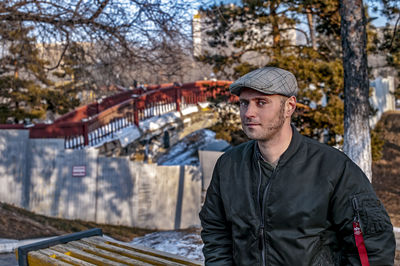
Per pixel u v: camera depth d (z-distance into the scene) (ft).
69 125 43.24
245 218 5.01
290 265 4.67
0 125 36.42
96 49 40.93
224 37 43.78
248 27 43.52
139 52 39.65
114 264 8.80
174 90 61.46
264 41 44.24
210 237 5.63
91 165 38.11
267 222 4.80
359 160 22.76
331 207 4.69
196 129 64.59
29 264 10.34
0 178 34.55
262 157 5.05
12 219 29.66
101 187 38.34
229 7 42.50
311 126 38.88
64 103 67.26
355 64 23.15
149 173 40.14
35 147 36.29
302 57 40.29
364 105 23.04
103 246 10.59
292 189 4.73
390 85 82.43
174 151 64.34
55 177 36.81
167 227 40.73
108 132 49.83
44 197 36.32
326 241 4.76
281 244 4.70
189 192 42.32
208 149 52.65
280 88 4.70
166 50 38.78
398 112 74.79
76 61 44.88
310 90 36.99
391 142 60.64
